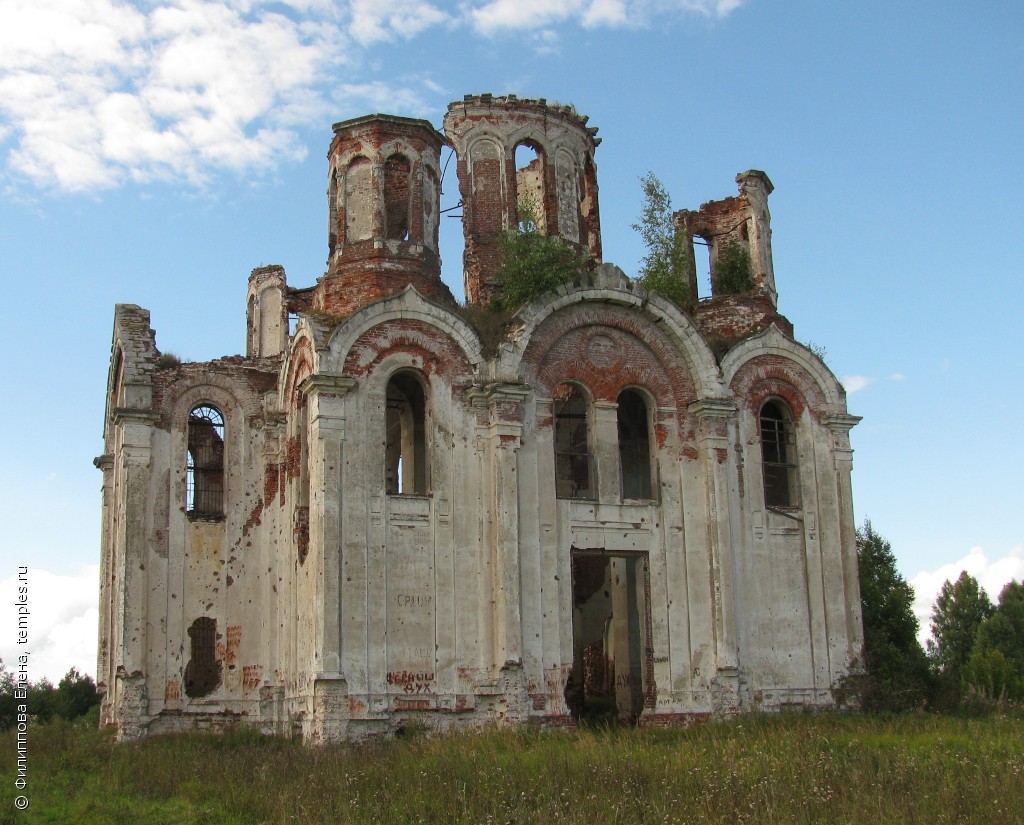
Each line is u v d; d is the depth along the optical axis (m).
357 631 27.78
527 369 30.78
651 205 37.56
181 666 32.66
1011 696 52.62
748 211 36.78
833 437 34.38
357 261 31.55
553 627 29.47
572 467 36.03
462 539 29.34
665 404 32.34
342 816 17.73
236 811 19.17
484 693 28.50
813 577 33.09
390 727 27.58
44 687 50.59
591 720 31.53
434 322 30.31
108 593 37.31
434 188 33.12
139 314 34.72
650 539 31.23
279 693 31.14
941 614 75.56
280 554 32.78
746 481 32.91
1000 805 16.59
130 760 25.52
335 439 28.56
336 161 32.81
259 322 39.97
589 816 17.11
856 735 25.30
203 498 34.91
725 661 30.73
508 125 37.22
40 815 19.59
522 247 33.25
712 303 35.09
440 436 29.78
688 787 18.66
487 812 17.52
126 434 33.22
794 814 16.61
